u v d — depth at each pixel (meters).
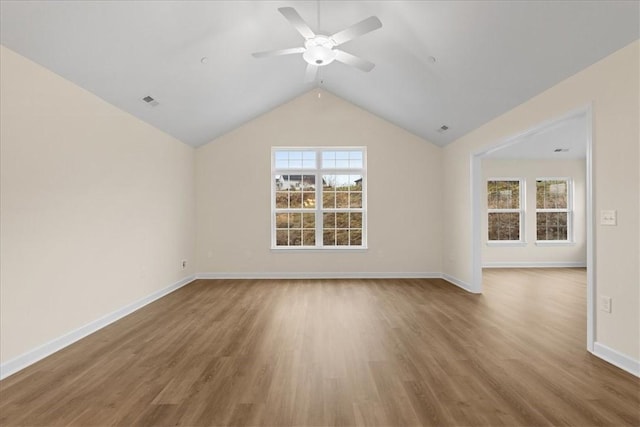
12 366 2.47
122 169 3.94
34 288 2.71
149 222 4.55
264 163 6.16
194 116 4.92
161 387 2.23
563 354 2.73
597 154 2.69
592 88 2.75
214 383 2.28
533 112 3.57
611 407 1.97
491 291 5.07
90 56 2.97
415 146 6.23
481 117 4.50
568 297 4.69
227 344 2.98
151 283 4.58
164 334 3.25
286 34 3.88
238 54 3.94
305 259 6.18
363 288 5.30
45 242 2.83
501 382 2.27
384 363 2.58
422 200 6.22
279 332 3.29
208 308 4.18
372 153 6.21
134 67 3.37
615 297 2.53
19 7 2.31
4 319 2.46
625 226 2.45
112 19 2.73
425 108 4.99
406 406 2.00
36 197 2.74
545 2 2.48
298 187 6.40
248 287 5.40
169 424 1.83
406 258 6.21
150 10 2.79
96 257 3.47
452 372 2.42
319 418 1.88
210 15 3.14
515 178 7.42
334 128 6.19
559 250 7.39
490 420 1.85
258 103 5.57
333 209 6.36
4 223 2.47
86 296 3.31
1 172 2.45
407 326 3.45
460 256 5.44
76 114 3.20
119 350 2.87
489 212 7.42
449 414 1.91
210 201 6.14
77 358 2.71
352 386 2.23
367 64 3.28
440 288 5.29
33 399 2.09
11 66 2.54
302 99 6.19
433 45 3.49
